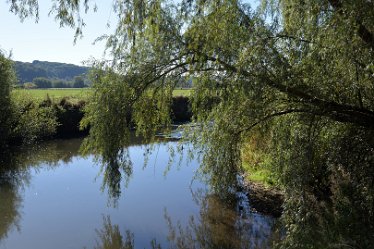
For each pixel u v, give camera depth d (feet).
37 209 40.86
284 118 24.56
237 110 23.88
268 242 30.60
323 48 19.95
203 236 32.76
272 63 21.35
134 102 27.99
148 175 53.42
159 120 30.55
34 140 84.33
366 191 23.13
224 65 23.38
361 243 20.81
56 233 34.42
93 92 28.12
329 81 21.38
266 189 41.91
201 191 45.32
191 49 24.80
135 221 36.81
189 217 37.27
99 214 38.91
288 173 22.68
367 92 22.09
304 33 21.61
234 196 40.37
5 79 73.41
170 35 25.96
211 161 28.94
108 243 32.14
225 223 35.29
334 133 24.97
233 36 23.03
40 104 88.79
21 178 54.08
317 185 27.89
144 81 27.73
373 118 22.66
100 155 28.84
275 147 25.30
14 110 75.72
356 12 18.89
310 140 22.76
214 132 27.27
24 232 34.86
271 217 35.50
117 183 28.40
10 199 44.52
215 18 23.65
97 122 27.71
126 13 25.32
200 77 26.20
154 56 27.20
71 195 45.50
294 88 21.84
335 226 22.31
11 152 73.20
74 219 37.73
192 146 30.94
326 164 25.76
